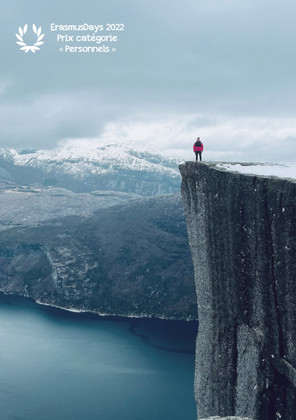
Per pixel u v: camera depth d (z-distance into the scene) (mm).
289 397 29359
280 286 29234
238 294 32844
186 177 37031
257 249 30641
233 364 33906
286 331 29250
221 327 34781
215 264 34906
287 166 34906
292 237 27859
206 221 35438
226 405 34531
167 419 140625
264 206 29719
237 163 36688
